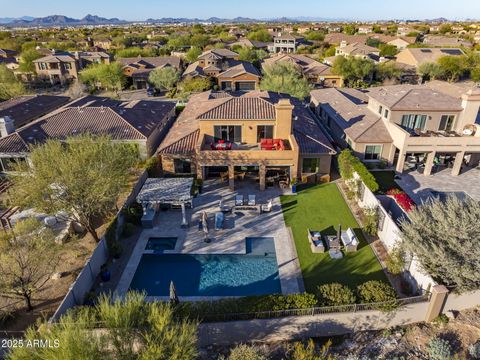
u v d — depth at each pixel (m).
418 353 17.52
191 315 17.45
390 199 29.22
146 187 30.00
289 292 21.69
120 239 27.02
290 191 34.09
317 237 26.25
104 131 39.34
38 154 24.86
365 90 59.22
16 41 147.75
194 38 144.62
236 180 36.09
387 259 24.20
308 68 87.00
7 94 70.25
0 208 30.97
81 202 23.83
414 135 38.34
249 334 18.16
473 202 21.14
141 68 92.38
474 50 110.56
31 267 20.48
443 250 19.11
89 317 16.77
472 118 38.69
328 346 17.36
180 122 43.09
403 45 132.12
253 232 27.89
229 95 48.72
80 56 98.75
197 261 24.86
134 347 14.94
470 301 19.48
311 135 37.50
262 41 163.75
